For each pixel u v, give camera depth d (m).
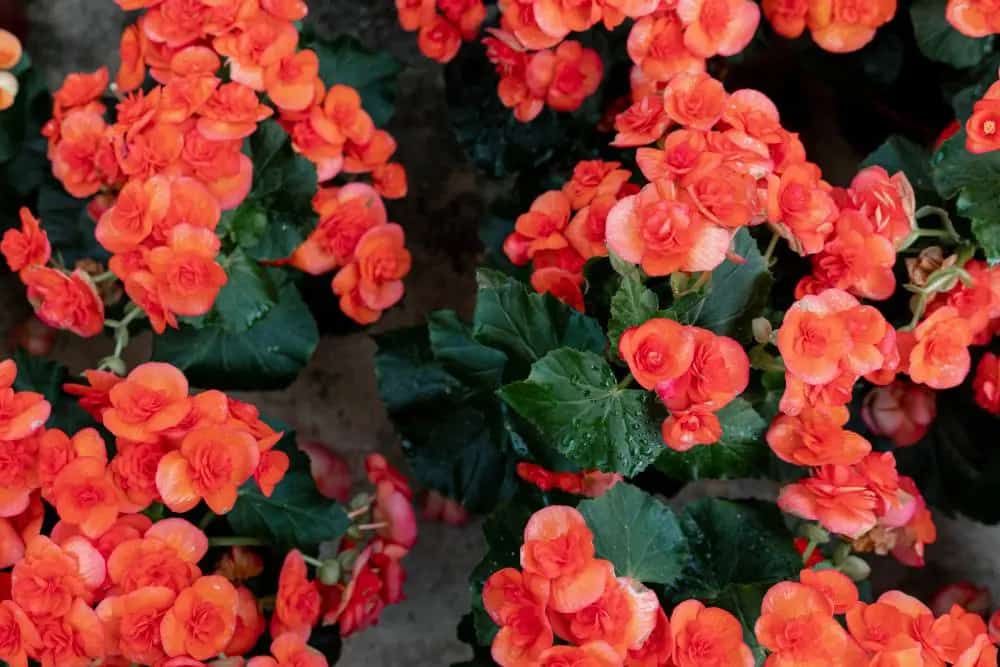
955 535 1.78
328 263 1.62
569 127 1.71
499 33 1.59
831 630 1.36
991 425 1.61
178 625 1.40
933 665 1.38
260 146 1.55
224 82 1.53
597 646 1.34
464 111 1.75
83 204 1.63
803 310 1.40
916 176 1.56
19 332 1.83
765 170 1.44
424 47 1.69
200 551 1.43
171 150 1.49
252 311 1.56
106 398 1.47
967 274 1.48
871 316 1.40
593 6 1.51
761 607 1.40
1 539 1.44
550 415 1.40
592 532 1.41
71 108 1.58
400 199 1.88
